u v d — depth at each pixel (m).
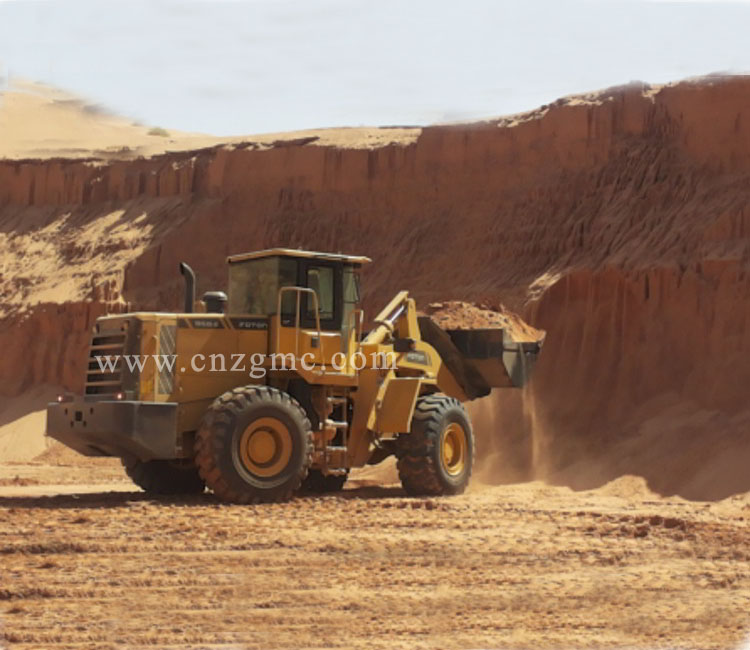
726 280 24.80
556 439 24.36
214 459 17.33
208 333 18.53
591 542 13.87
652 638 9.70
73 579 11.74
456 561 12.77
